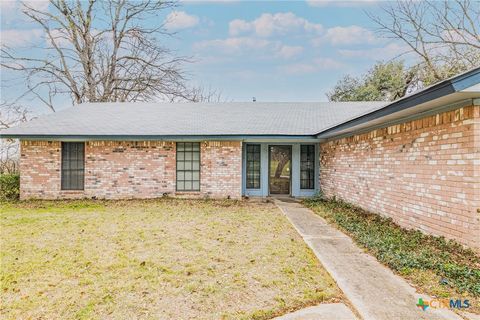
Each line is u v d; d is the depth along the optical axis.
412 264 4.31
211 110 14.26
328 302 3.43
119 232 6.53
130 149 11.55
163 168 11.61
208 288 3.78
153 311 3.25
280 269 4.39
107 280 4.05
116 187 11.54
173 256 4.97
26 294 3.67
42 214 8.59
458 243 4.87
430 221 5.61
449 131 5.10
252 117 13.06
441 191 5.30
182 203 10.62
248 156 12.70
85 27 21.20
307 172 12.74
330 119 12.59
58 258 4.89
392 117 6.46
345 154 9.88
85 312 3.24
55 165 11.38
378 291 3.64
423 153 5.83
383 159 7.45
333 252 5.14
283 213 8.82
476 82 4.00
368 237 5.75
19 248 5.41
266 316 3.14
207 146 11.65
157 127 11.59
